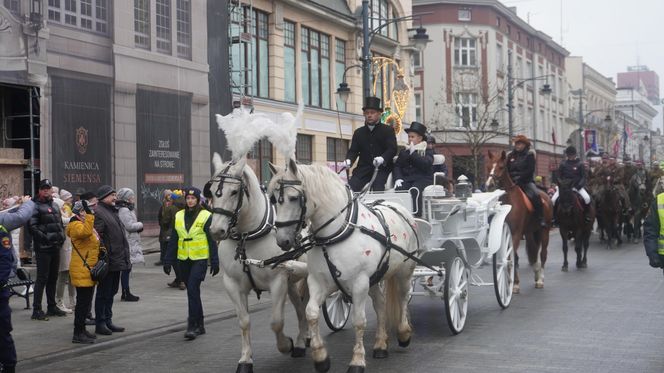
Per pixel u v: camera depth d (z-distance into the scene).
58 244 10.84
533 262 13.16
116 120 17.67
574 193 15.89
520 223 12.35
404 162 9.55
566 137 65.62
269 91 26.38
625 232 24.84
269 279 7.39
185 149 19.91
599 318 9.92
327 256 6.78
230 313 11.30
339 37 30.75
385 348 7.92
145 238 18.39
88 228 8.95
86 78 16.92
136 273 15.92
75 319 9.14
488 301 11.71
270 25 26.38
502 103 49.44
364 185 9.26
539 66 58.75
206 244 9.48
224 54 21.77
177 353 8.59
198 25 20.59
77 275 9.05
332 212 6.81
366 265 6.91
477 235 10.23
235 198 6.95
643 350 7.95
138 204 18.23
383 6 34.44
